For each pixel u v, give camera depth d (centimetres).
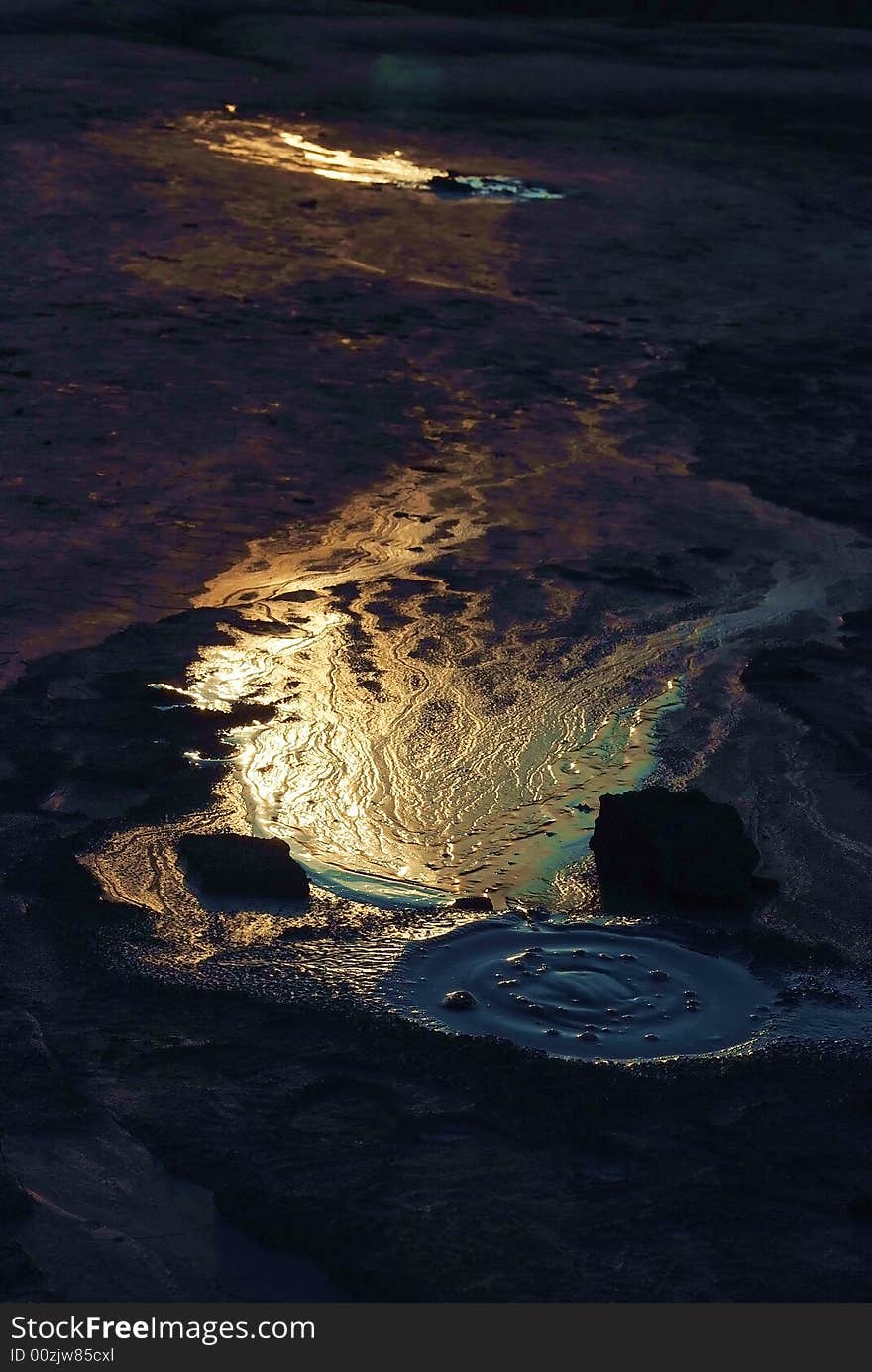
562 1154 435
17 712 697
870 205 2353
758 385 1389
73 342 1330
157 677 746
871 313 1698
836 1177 431
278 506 1001
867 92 3494
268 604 846
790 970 540
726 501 1079
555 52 3775
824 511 1070
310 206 1975
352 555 930
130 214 1828
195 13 3897
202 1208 408
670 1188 422
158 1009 496
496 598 876
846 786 680
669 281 1775
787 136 2925
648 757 698
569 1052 486
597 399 1314
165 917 553
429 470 1099
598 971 532
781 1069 480
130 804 632
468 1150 435
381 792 657
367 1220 400
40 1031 480
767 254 1964
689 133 2873
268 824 628
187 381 1252
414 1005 507
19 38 3231
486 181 2262
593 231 2005
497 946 546
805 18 4756
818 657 822
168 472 1045
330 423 1184
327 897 575
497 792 662
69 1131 433
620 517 1031
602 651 814
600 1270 389
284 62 3303
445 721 723
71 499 977
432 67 3362
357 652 792
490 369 1375
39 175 1972
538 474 1112
